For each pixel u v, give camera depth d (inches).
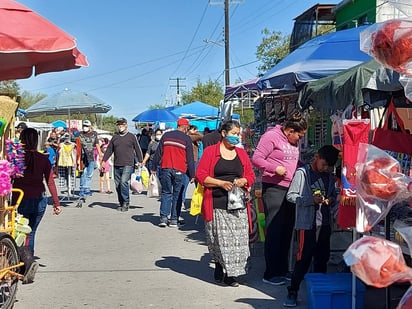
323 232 228.5
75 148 546.0
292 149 251.0
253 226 303.4
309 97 237.6
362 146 157.2
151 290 243.9
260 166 247.9
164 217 409.4
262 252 316.8
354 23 614.9
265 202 253.3
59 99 561.9
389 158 152.6
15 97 233.1
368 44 146.3
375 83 183.9
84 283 255.8
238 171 242.4
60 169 575.2
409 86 146.2
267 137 250.2
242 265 243.9
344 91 199.8
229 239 241.8
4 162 207.2
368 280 130.2
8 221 228.5
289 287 219.6
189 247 335.0
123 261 299.3
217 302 226.2
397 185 148.3
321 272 234.7
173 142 404.5
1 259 212.7
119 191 490.9
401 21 138.7
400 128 210.2
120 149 485.7
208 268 283.1
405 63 138.2
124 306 222.1
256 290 243.1
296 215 220.4
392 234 192.4
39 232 387.2
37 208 269.0
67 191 586.2
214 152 242.8
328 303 197.9
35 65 279.0
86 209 506.0
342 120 213.6
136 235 375.6
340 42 325.1
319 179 221.8
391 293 210.7
